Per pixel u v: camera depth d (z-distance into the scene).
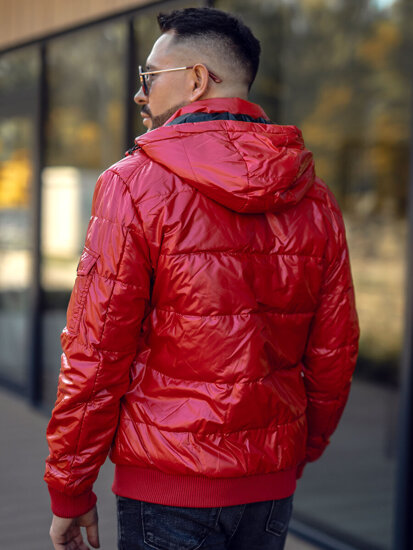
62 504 1.47
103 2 4.76
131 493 1.46
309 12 4.75
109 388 1.40
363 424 4.45
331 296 1.59
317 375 1.63
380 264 5.66
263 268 1.46
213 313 1.40
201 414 1.40
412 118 3.25
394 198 5.59
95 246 1.41
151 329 1.45
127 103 4.60
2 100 6.11
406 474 3.00
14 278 6.12
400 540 3.00
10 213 6.12
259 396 1.42
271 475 1.46
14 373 6.18
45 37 5.43
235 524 1.46
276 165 1.39
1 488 3.95
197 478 1.41
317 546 3.38
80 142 5.14
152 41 4.38
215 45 1.51
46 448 4.72
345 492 3.62
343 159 5.47
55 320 5.56
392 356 5.27
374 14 5.09
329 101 5.08
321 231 1.54
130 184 1.40
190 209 1.40
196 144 1.40
